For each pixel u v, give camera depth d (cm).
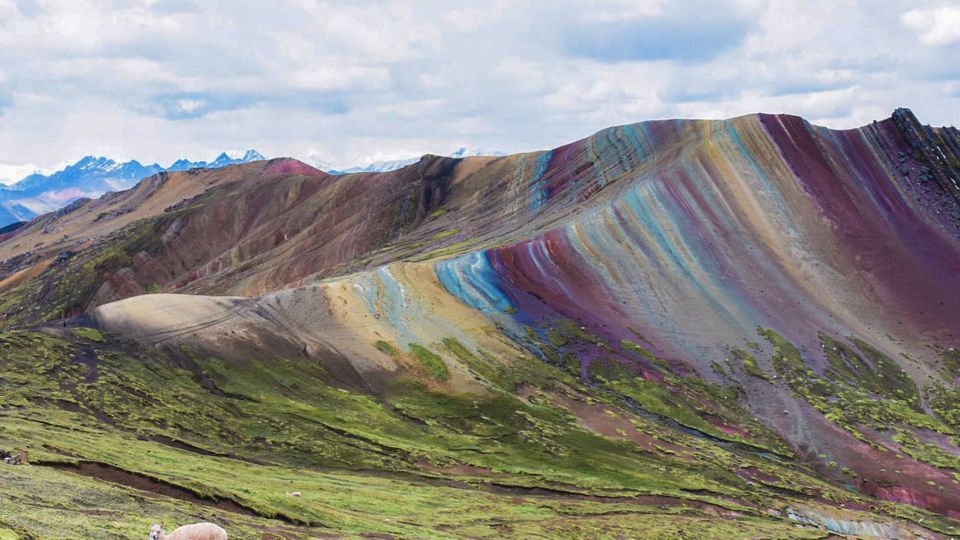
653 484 8788
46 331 9631
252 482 6100
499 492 7888
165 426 7838
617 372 12250
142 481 5031
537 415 10425
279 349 10700
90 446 5812
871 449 10844
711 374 12725
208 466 6431
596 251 15412
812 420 11606
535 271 14625
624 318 13938
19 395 7581
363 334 11531
